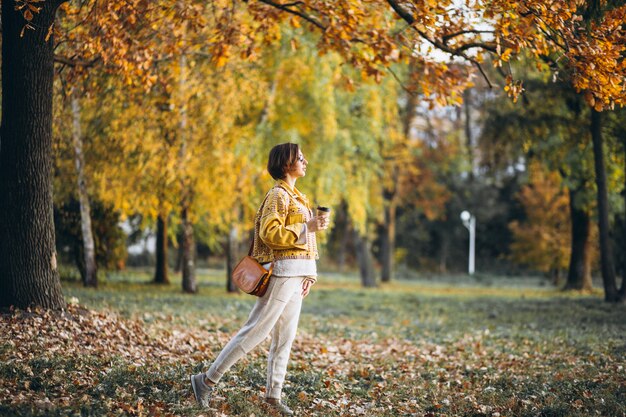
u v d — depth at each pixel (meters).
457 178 41.91
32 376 4.89
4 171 6.94
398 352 8.38
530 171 20.66
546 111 16.05
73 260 17.64
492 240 43.22
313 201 17.89
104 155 14.04
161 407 4.56
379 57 8.01
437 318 12.86
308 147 17.41
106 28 7.36
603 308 13.96
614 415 4.86
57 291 7.05
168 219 20.67
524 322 11.91
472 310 14.60
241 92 14.08
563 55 6.74
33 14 6.85
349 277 36.03
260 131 16.59
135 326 7.79
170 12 7.94
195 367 5.88
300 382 5.89
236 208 16.64
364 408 5.22
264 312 4.62
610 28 6.61
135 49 7.93
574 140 15.81
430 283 33.25
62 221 16.53
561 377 6.22
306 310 14.00
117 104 12.58
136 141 13.37
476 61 7.82
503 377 6.34
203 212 16.28
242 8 9.34
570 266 22.33
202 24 8.09
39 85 6.95
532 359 7.61
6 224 6.89
